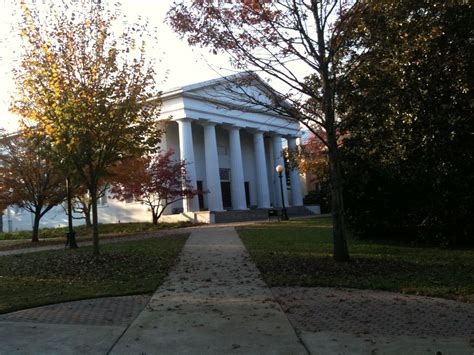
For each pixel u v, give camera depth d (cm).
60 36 1177
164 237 1972
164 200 3253
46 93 1130
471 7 1003
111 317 638
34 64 1149
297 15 970
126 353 488
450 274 874
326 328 566
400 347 487
